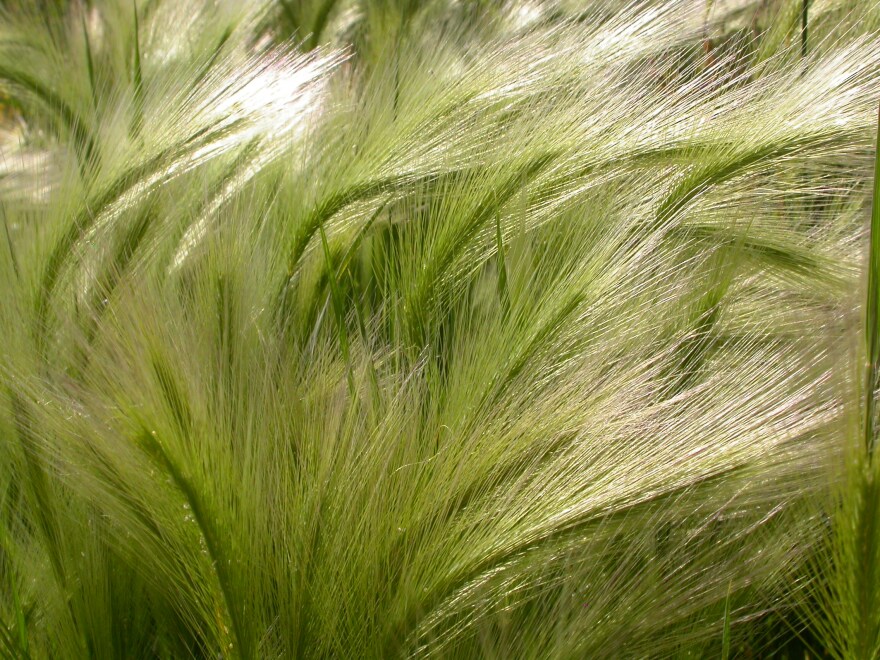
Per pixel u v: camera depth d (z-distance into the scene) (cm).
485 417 29
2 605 30
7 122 58
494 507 28
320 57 44
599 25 39
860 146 34
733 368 32
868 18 40
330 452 28
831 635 30
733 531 31
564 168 35
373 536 28
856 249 37
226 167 39
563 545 29
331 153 38
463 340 32
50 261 34
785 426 29
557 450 29
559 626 29
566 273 33
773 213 38
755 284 38
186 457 26
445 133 37
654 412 29
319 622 28
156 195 36
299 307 36
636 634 29
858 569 27
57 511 30
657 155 35
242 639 28
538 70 37
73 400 28
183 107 39
